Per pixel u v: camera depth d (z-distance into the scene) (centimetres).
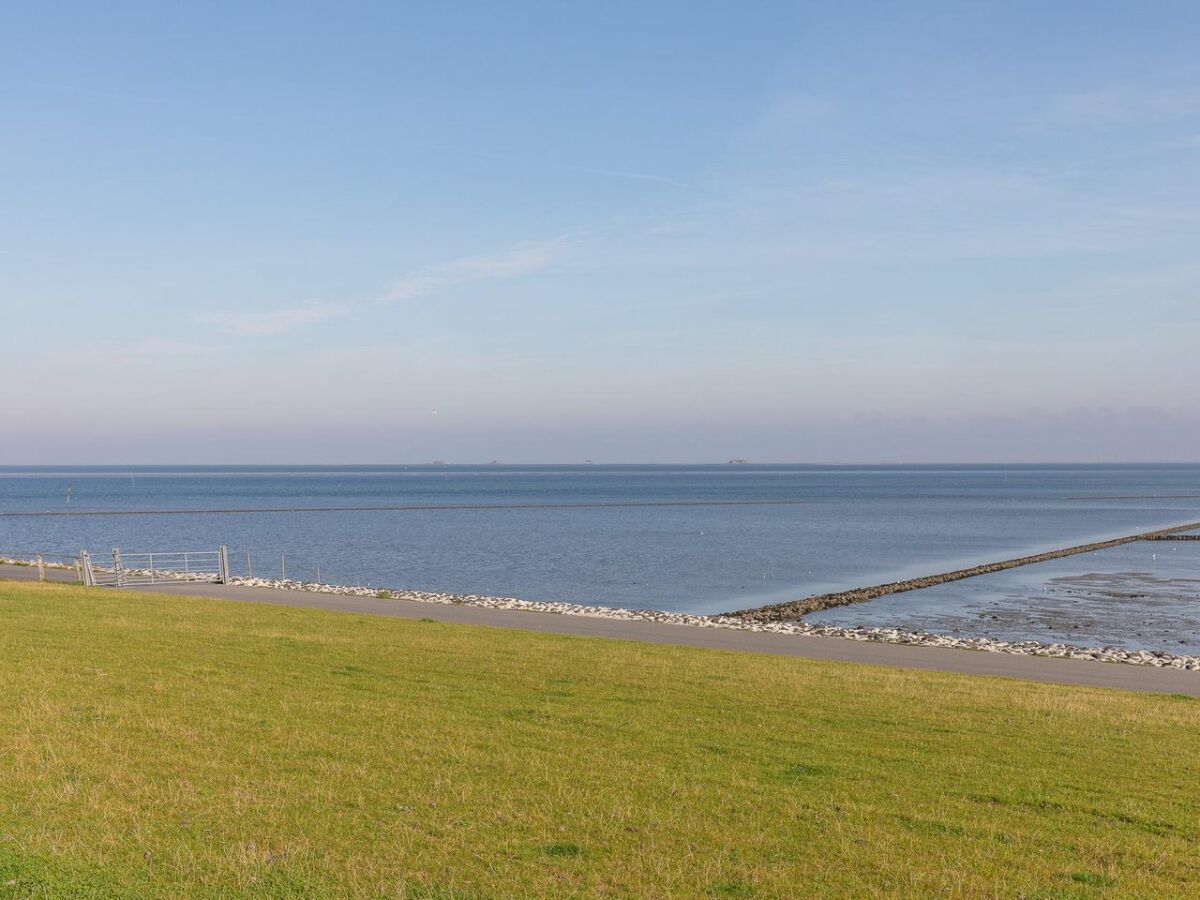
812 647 2655
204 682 1566
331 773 1088
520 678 1773
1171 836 1007
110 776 1043
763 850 914
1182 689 2145
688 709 1541
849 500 16900
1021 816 1053
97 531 9444
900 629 3909
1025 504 15562
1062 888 855
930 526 10575
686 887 823
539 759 1185
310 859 845
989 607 4691
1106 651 3133
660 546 8000
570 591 5188
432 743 1241
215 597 3316
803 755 1272
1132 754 1370
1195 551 7744
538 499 17312
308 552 7325
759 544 8244
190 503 15812
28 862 813
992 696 1830
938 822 1016
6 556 5997
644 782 1109
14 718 1267
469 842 904
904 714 1591
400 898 777
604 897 795
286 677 1655
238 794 1002
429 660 1944
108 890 770
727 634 2870
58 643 1917
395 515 12325
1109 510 13825
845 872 870
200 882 791
